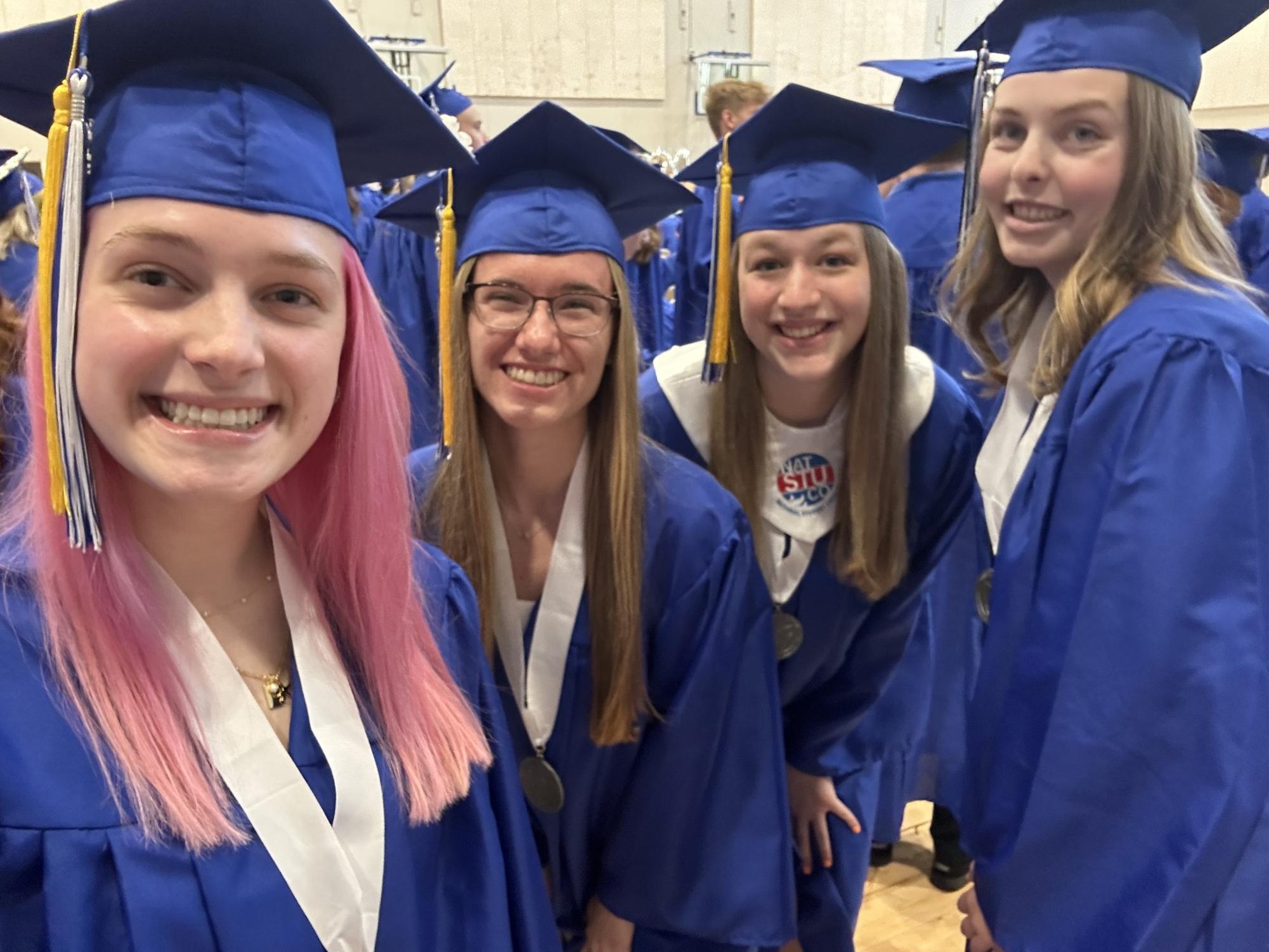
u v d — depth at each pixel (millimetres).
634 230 1744
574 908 1665
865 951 2318
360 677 953
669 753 1454
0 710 748
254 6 751
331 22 777
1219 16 1353
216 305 716
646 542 1438
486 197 1440
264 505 947
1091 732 1171
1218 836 1094
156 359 704
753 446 1675
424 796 923
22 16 4629
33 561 796
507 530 1489
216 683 833
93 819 747
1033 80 1333
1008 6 1462
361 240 3518
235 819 809
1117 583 1158
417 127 953
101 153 724
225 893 780
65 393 706
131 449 725
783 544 1690
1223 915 1118
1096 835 1184
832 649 1839
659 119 6168
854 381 1629
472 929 986
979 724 1409
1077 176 1305
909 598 1844
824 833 2020
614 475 1388
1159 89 1286
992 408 2455
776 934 1532
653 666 1499
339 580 952
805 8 5980
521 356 1328
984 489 1565
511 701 1484
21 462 937
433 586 1098
